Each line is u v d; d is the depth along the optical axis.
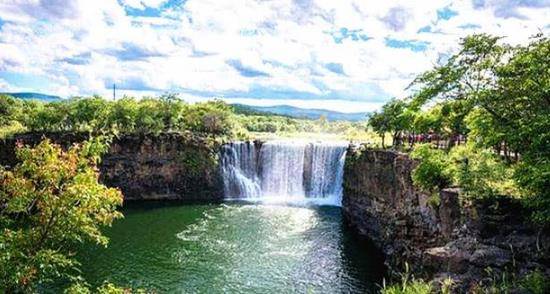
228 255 53.16
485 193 30.69
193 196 90.38
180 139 90.56
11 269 20.81
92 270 47.72
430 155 39.16
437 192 37.47
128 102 100.56
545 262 25.91
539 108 28.08
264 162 93.19
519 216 29.39
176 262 50.59
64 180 23.02
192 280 45.72
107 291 24.80
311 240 59.53
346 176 76.38
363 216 65.94
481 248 28.34
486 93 29.34
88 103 98.44
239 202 85.88
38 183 23.03
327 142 94.50
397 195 54.81
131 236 60.12
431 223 39.19
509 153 39.09
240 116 162.38
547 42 27.97
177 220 69.56
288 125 153.50
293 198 89.56
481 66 30.39
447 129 51.31
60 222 22.48
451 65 31.31
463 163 36.03
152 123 98.94
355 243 58.38
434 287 26.58
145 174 89.50
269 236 61.03
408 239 43.00
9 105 119.94
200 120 104.00
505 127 28.42
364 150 70.12
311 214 75.06
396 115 67.25
